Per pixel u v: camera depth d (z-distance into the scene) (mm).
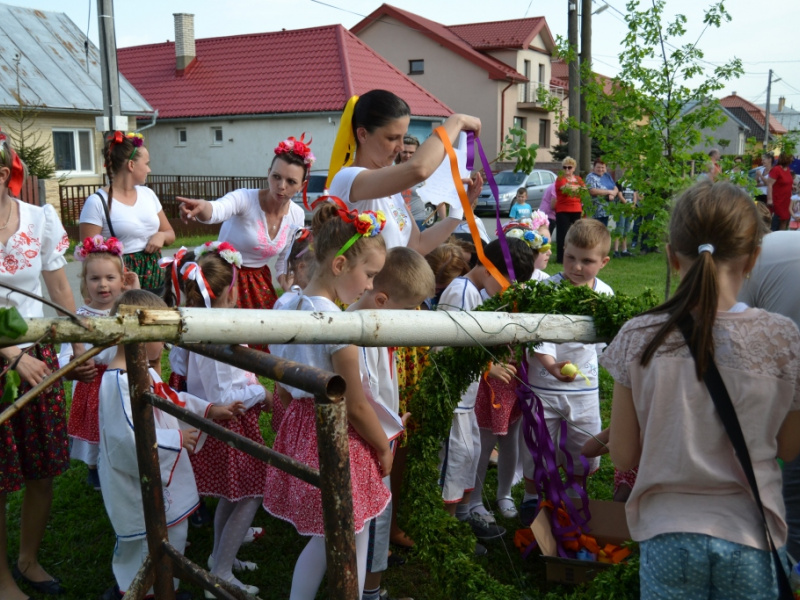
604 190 11812
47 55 19844
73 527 3635
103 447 2863
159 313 1687
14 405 1469
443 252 4176
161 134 25922
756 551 1777
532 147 2975
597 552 3123
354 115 3137
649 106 5449
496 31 36312
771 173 14547
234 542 3057
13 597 2961
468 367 2871
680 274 1952
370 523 2844
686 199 1876
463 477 3289
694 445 1788
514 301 2756
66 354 3730
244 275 4496
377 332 2068
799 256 2637
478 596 2498
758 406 1757
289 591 3146
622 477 3482
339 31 25609
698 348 1761
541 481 3180
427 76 33906
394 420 2734
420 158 2664
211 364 3221
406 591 3172
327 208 2719
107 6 11203
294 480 2580
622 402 1909
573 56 5836
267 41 26422
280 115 23859
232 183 22094
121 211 4523
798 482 2863
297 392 2617
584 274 3592
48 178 16891
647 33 5418
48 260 3168
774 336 1779
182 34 26188
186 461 2932
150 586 2461
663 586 1847
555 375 3334
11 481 2877
